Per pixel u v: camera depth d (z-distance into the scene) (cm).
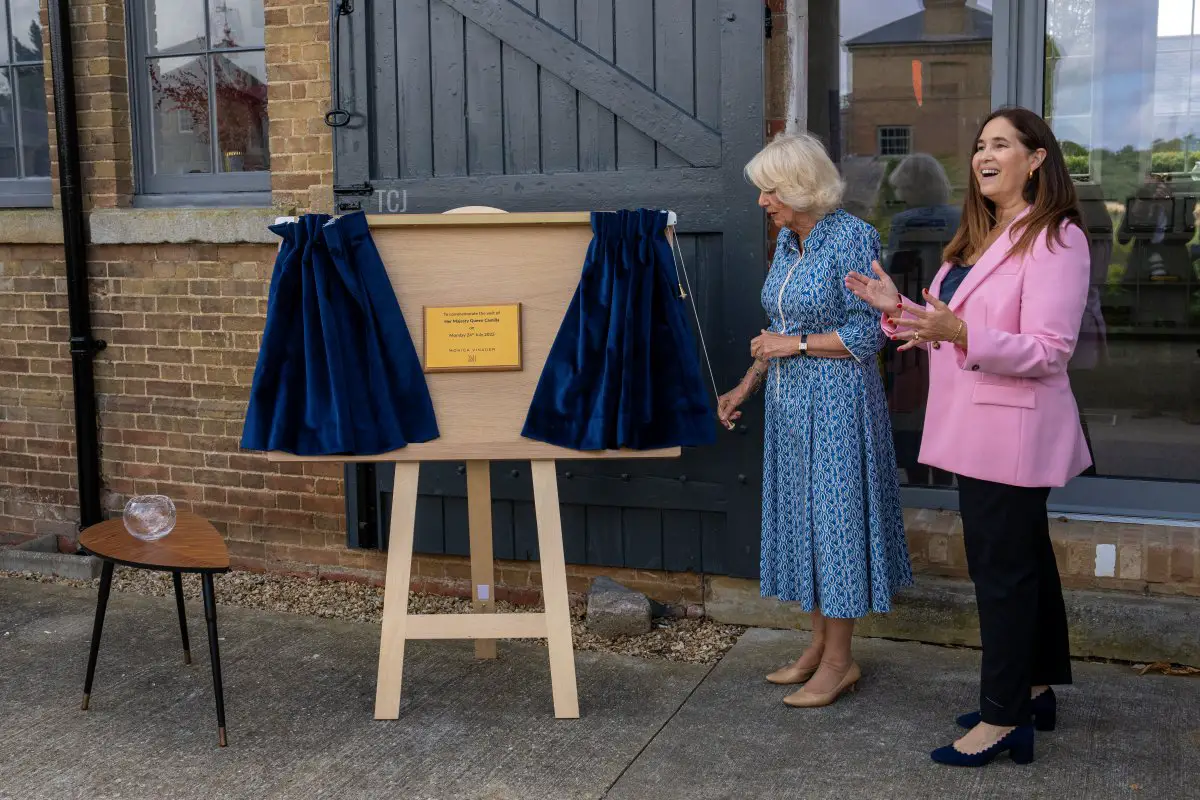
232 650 443
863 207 523
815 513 364
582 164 448
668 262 367
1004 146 324
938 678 401
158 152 546
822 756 347
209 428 531
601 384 364
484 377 372
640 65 436
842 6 510
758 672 411
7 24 562
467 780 337
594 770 341
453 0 454
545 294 370
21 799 329
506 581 489
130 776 342
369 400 366
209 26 528
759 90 421
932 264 518
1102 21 473
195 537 385
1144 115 475
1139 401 491
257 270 509
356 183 474
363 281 366
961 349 311
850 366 363
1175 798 318
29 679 415
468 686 404
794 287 366
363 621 474
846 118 518
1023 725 334
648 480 456
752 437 440
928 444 337
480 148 460
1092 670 405
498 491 474
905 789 326
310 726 374
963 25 496
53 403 563
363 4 464
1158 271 483
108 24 528
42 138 566
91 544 369
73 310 537
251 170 530
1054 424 320
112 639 455
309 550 523
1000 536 325
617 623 447
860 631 440
